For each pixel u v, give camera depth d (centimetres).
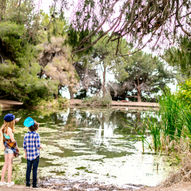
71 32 316
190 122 688
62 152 897
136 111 2928
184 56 316
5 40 1902
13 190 437
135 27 289
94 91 4681
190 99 950
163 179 609
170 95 929
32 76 2261
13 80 2162
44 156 834
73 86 3700
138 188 547
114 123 1830
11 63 2088
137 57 3991
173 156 807
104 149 963
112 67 3303
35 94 2502
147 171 683
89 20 309
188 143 678
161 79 4372
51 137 1181
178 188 416
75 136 1236
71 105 3741
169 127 898
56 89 2591
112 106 3881
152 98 4338
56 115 2212
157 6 272
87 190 536
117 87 4491
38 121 1725
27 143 488
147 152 908
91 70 3991
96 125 1698
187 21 324
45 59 3048
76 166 728
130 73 4362
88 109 3161
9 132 483
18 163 734
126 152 912
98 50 3000
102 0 302
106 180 609
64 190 529
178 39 322
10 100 3052
